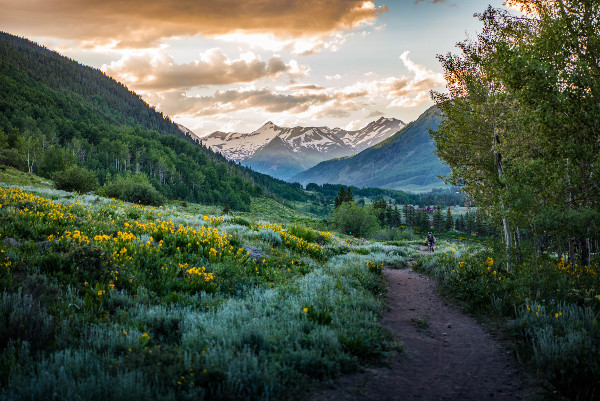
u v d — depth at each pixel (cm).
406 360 539
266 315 655
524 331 631
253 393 377
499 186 1230
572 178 877
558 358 478
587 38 896
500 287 925
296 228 2095
